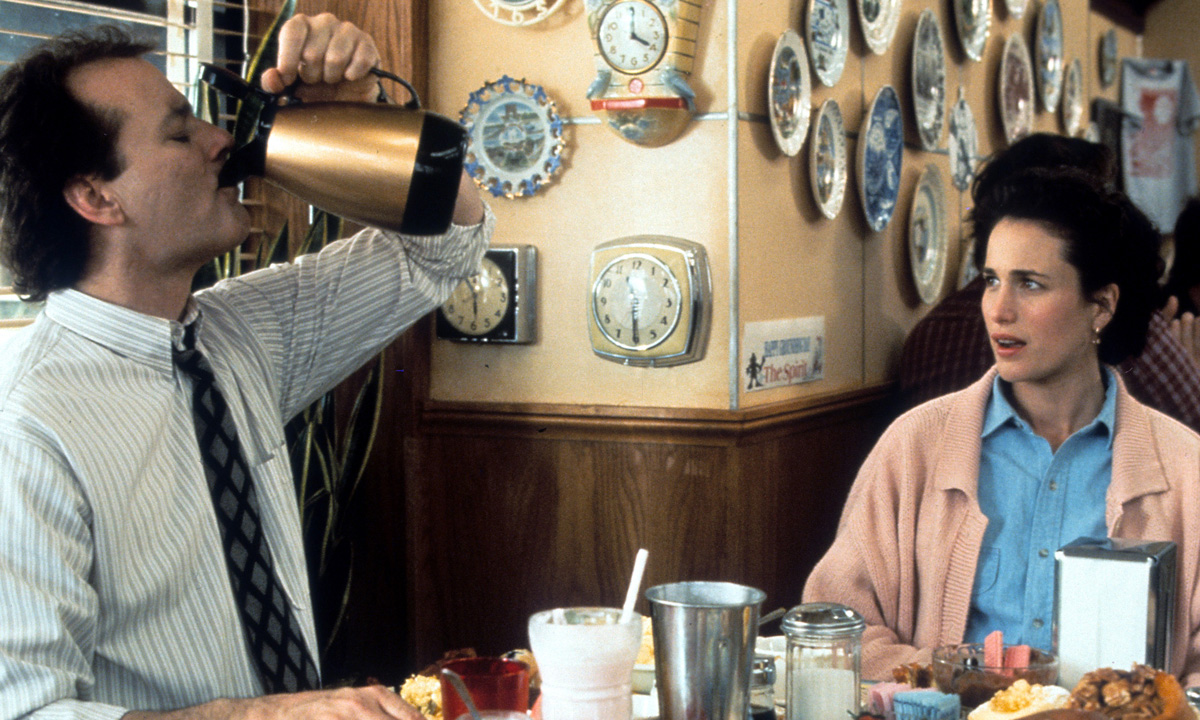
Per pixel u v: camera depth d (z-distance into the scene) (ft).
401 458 8.66
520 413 8.31
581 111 8.13
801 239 8.90
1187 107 20.29
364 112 4.55
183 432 4.36
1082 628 4.12
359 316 5.48
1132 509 5.02
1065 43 15.88
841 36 9.24
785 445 8.58
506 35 8.31
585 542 8.28
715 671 3.48
